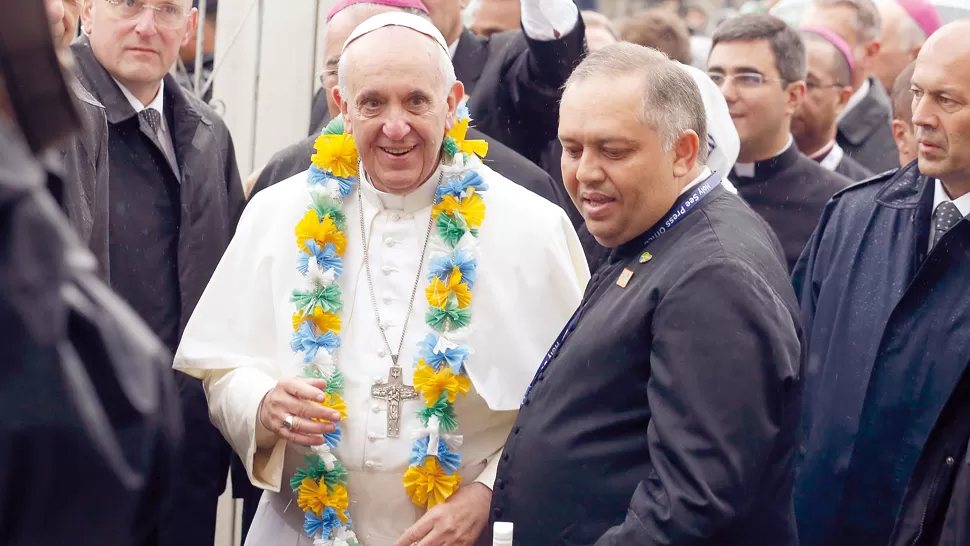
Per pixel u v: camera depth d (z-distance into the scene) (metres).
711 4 11.41
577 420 2.69
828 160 5.31
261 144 5.05
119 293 3.85
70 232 1.54
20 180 1.38
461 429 3.32
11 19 1.49
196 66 5.05
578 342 2.73
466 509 3.20
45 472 1.37
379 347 3.32
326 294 3.33
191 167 4.04
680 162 2.70
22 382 1.35
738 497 2.42
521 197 3.53
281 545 3.38
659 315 2.55
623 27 5.50
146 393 1.49
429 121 3.24
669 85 2.65
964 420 3.02
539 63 4.18
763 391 2.45
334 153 3.46
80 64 3.91
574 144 2.69
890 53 6.08
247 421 3.25
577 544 2.66
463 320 3.28
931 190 3.46
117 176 3.90
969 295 3.22
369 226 3.43
